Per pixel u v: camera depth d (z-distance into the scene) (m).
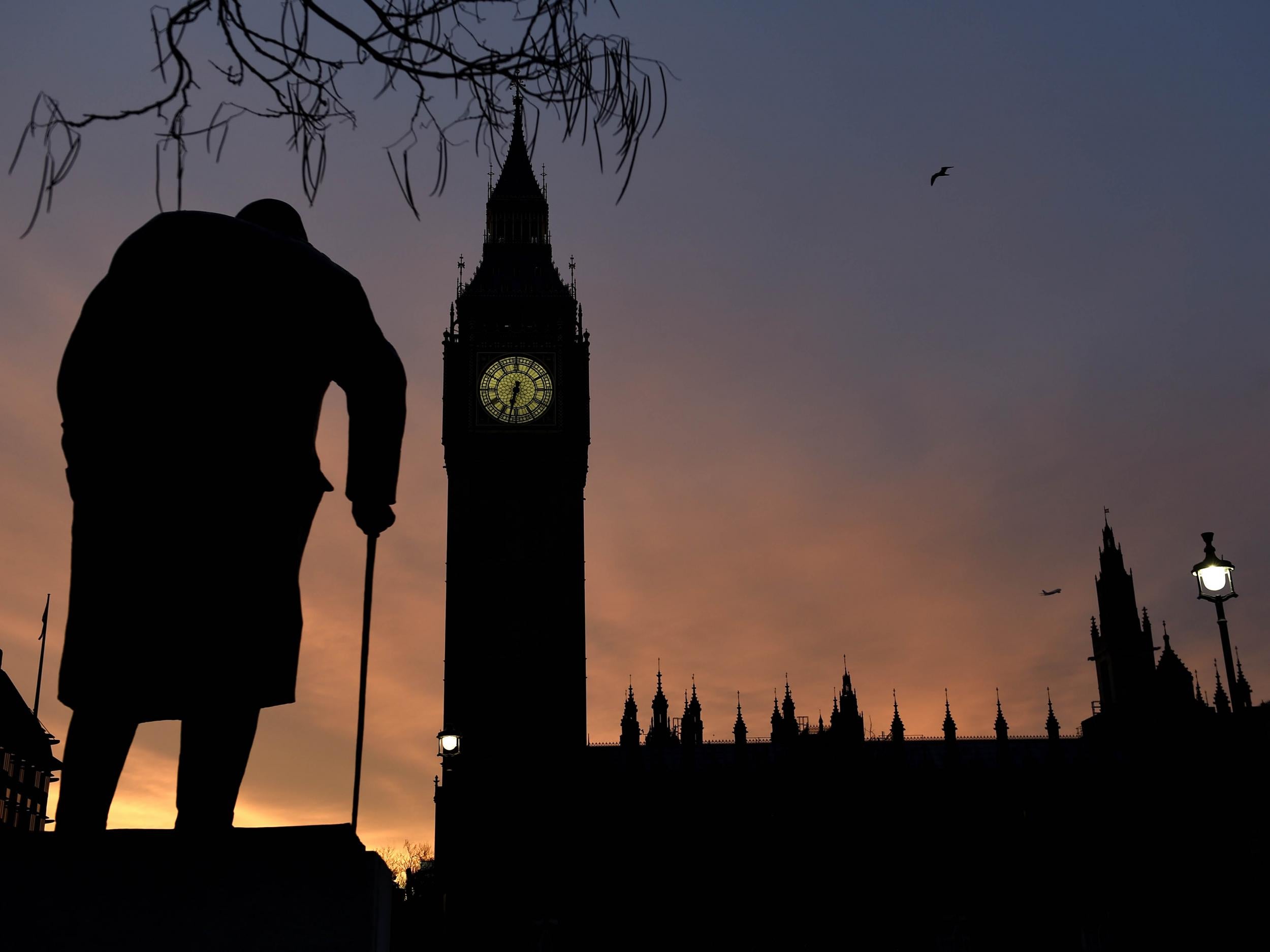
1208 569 28.53
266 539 5.46
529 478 101.81
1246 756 125.19
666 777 123.00
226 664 5.33
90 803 5.34
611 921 115.56
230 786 5.47
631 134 5.62
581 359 104.75
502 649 98.69
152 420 5.41
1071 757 134.25
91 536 5.39
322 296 5.68
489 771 97.44
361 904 5.03
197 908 4.93
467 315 105.06
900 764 127.44
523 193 110.88
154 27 5.01
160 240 5.57
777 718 143.00
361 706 5.73
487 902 97.62
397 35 5.41
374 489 5.86
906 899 122.31
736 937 118.62
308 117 5.38
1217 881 123.25
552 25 5.53
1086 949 121.94
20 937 4.79
